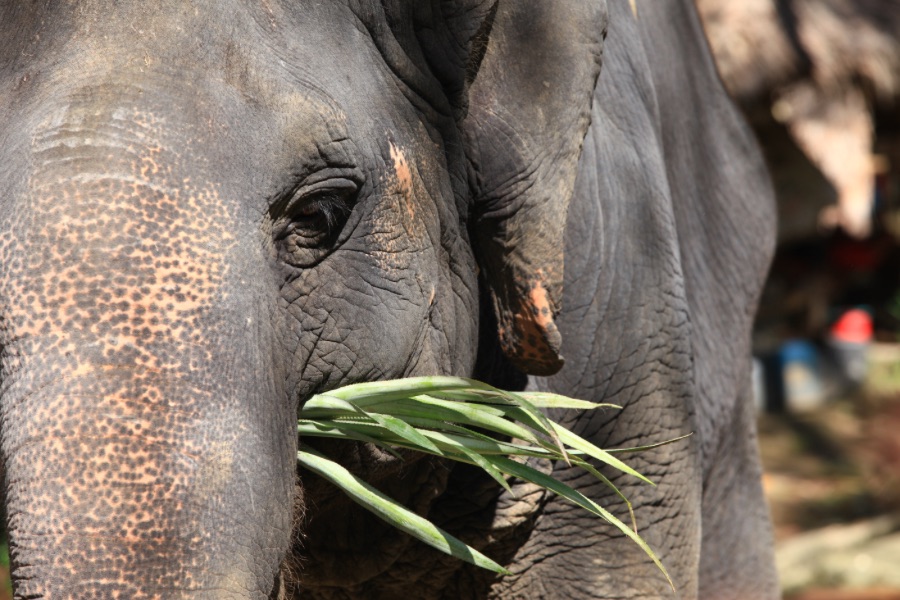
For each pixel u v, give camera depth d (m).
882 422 17.20
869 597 11.50
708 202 6.25
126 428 2.64
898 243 21.95
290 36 3.19
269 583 2.91
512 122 3.80
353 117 3.29
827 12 18.59
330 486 3.81
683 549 5.23
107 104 2.85
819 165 18.47
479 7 3.68
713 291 6.25
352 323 3.41
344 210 3.33
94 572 2.59
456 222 3.82
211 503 2.69
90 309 2.68
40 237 2.72
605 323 4.80
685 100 6.06
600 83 5.01
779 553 12.60
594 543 4.89
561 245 3.91
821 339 20.58
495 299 4.02
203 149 2.88
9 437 2.66
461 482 4.53
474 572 4.80
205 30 3.03
